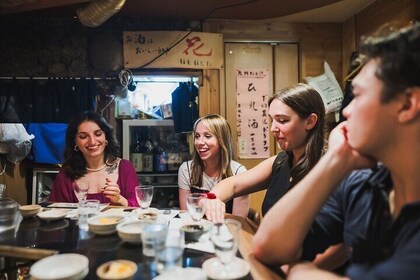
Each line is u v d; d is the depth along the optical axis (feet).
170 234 4.02
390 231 2.50
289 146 5.33
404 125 2.31
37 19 10.87
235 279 2.93
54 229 4.62
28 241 4.11
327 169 3.04
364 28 10.52
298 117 5.16
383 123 2.36
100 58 10.96
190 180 7.66
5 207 4.62
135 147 11.44
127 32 10.91
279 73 11.67
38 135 10.80
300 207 3.04
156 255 3.18
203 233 4.20
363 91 2.45
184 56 11.04
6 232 4.49
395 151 2.42
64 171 7.54
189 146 11.50
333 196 3.41
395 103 2.29
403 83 2.23
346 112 2.79
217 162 7.59
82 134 7.29
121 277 2.85
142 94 11.76
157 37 10.97
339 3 10.16
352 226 3.00
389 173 2.88
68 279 2.90
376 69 2.36
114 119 11.08
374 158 2.71
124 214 5.33
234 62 11.49
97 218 4.70
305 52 11.68
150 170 11.23
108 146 7.84
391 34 2.39
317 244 3.32
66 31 10.96
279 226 3.10
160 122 11.22
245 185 5.87
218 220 4.54
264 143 11.53
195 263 3.41
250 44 11.57
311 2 9.82
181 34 11.02
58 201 7.29
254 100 11.55
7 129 10.56
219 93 11.33
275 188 5.53
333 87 10.71
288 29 11.66
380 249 2.61
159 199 11.49
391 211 2.69
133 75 11.16
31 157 10.96
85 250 3.80
